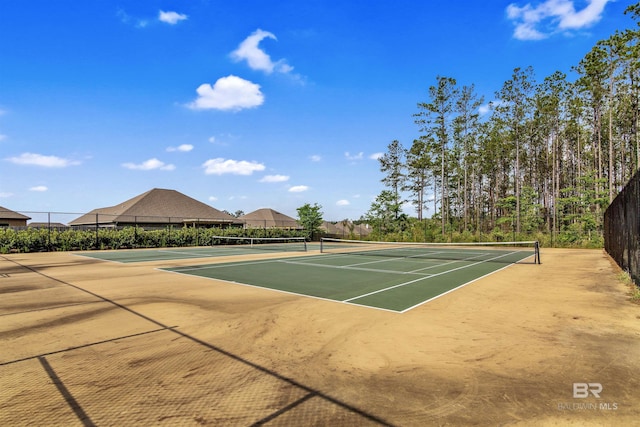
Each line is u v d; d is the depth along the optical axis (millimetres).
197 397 3232
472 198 53125
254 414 2928
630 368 3832
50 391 3365
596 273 11727
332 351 4453
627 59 27703
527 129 39219
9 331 5336
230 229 33125
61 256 19797
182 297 7918
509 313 6359
